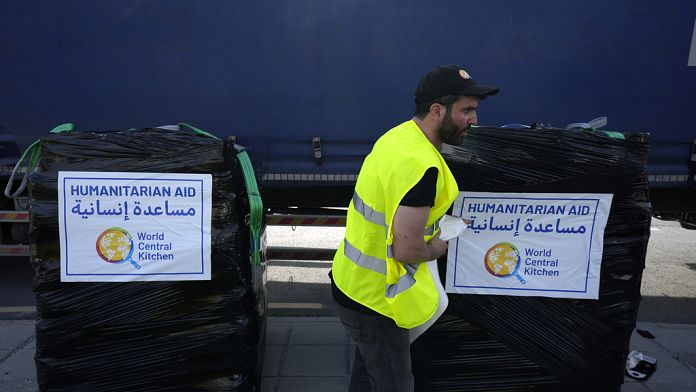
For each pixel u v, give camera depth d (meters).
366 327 1.95
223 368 2.46
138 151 2.29
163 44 4.04
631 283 2.46
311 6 3.97
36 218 2.29
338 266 2.06
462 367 2.53
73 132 2.34
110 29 4.02
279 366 3.20
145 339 2.41
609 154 2.32
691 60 4.04
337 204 4.73
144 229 2.32
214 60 4.05
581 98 4.09
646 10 3.97
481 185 2.34
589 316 2.47
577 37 4.01
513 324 2.47
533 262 2.41
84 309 2.37
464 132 1.88
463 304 2.46
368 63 4.04
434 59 4.03
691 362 3.31
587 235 2.39
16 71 4.09
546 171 2.34
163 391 2.47
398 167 1.72
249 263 2.46
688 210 4.61
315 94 4.10
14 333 3.65
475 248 2.40
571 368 2.52
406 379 2.00
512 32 4.00
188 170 2.30
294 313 4.26
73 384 2.44
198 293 2.39
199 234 2.35
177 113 4.14
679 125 4.15
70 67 4.07
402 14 3.98
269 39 4.02
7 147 4.25
